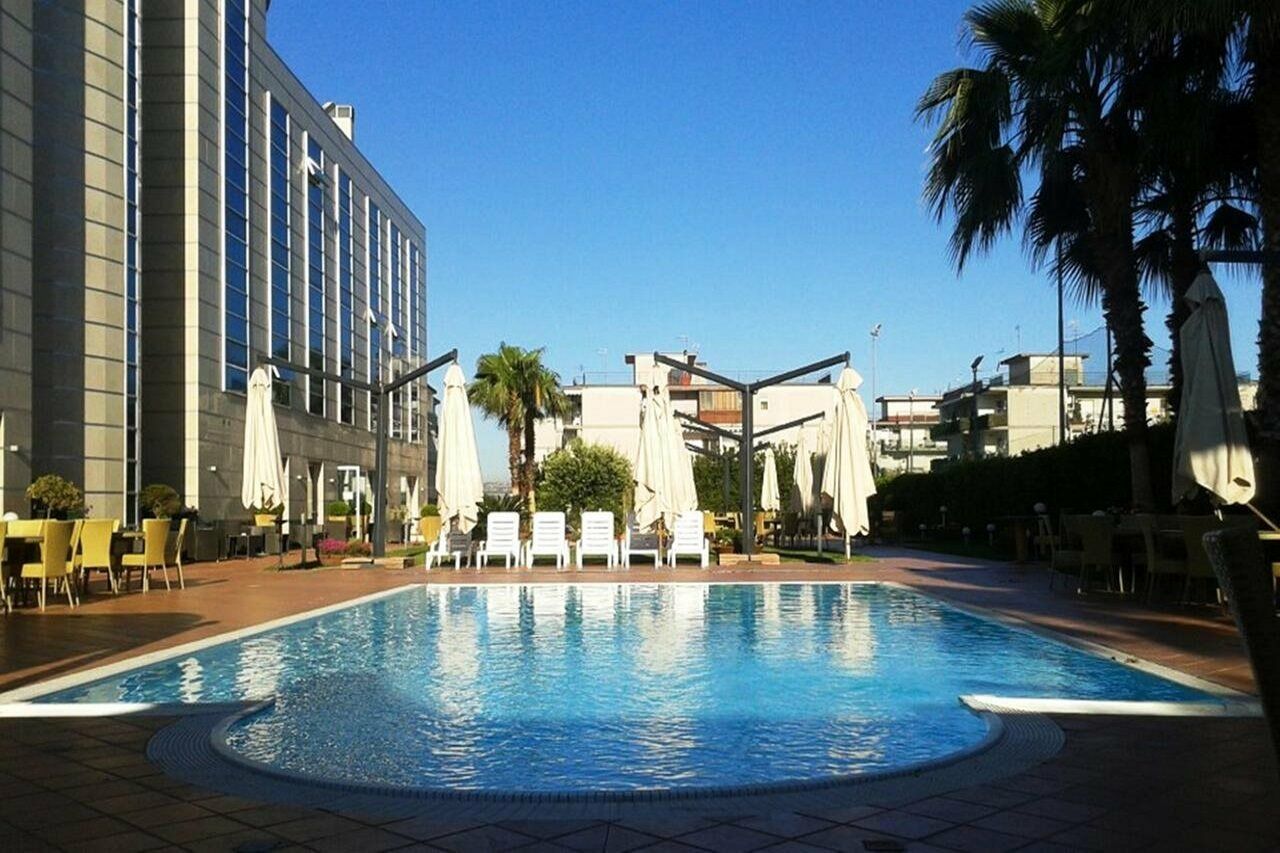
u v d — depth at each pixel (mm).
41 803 4773
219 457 32344
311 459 42281
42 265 25484
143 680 8461
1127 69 15211
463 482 21391
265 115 37250
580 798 4820
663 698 7652
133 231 27891
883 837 4234
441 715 7078
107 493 26609
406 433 59750
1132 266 17141
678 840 4230
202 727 6359
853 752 5957
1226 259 11430
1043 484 24375
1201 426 11398
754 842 4195
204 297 31375
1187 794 4797
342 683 8328
